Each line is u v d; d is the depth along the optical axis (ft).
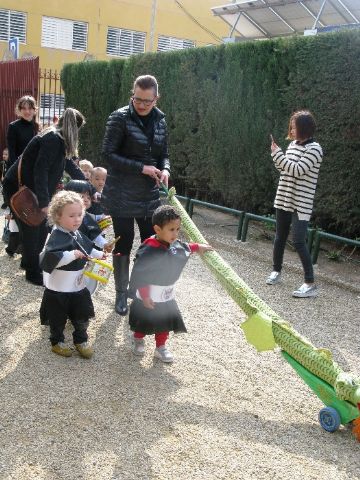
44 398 11.16
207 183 31.76
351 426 10.89
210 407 11.27
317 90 24.00
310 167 18.19
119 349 13.69
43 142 16.11
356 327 16.52
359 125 22.48
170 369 12.84
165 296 12.65
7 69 43.39
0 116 43.14
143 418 10.67
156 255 12.24
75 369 12.50
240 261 23.36
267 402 11.66
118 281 16.01
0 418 10.34
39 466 9.09
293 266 21.88
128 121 15.02
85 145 42.75
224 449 9.85
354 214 23.48
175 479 8.96
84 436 9.96
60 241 12.56
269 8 40.65
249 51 27.43
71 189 15.14
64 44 82.89
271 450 9.93
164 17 88.89
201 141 30.91
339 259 23.63
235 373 12.88
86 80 41.65
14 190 17.16
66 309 12.84
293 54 25.04
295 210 18.70
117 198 15.42
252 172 28.07
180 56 31.86
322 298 18.99
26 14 79.61
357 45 22.22
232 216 32.22
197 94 30.91
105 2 84.23
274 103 26.43
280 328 11.43
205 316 16.39
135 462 9.33
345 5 36.76
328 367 10.72
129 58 36.68
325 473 9.37
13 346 13.46
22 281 18.34
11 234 20.51
